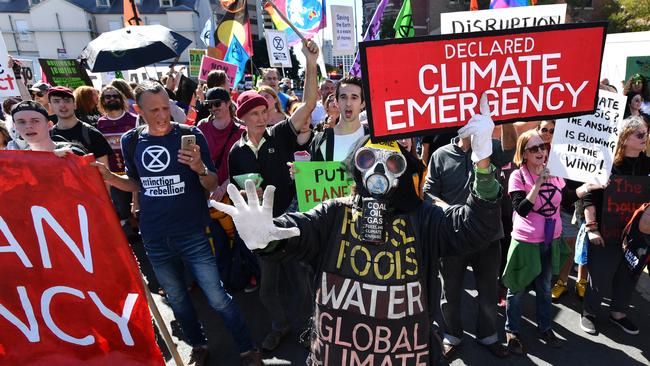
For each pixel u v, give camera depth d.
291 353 3.04
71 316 1.75
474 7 5.78
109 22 50.22
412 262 1.49
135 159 2.59
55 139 3.38
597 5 25.20
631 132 3.04
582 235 3.47
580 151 2.80
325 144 2.73
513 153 2.88
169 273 2.72
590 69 1.72
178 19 47.03
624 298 3.21
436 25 29.78
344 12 7.36
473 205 1.39
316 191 2.63
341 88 2.64
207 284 2.69
